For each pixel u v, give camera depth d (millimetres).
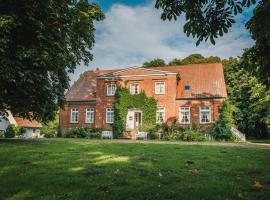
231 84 45000
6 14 15758
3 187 6566
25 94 18125
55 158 10234
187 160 10445
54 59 17906
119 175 7629
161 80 36844
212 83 37000
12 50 16312
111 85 39031
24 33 16797
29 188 6500
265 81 6766
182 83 37969
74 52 23516
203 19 5883
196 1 5836
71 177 7359
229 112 33875
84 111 40562
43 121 22375
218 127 32438
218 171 8516
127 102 37406
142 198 5867
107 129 38219
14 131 48375
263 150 15227
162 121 36219
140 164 9250
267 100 32938
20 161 9570
